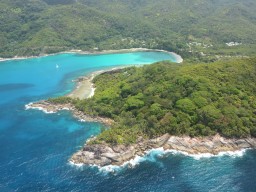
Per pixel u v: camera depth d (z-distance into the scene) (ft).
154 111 568.82
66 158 500.33
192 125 552.41
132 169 470.80
